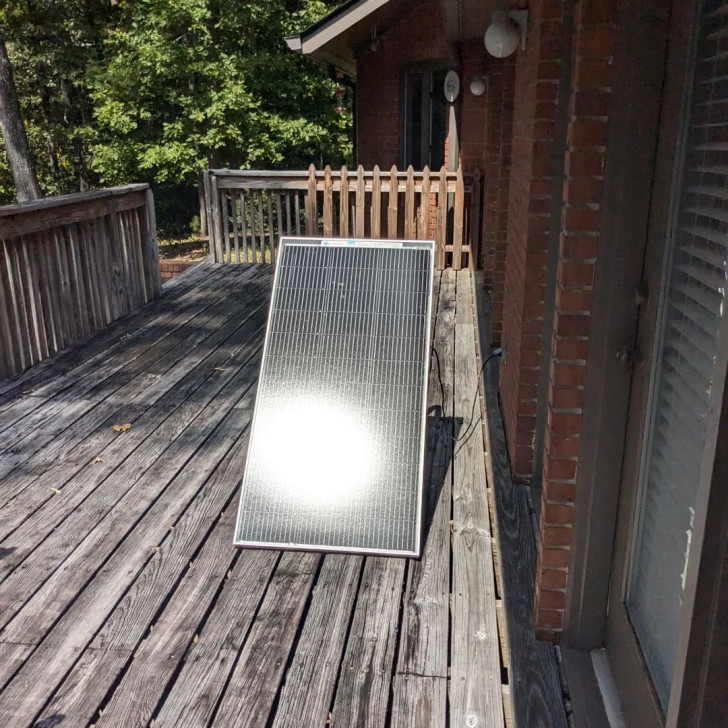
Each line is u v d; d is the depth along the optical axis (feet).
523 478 11.66
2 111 42.91
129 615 8.64
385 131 33.60
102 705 7.39
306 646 8.15
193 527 10.50
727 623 3.95
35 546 10.03
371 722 7.11
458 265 28.07
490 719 7.14
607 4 6.61
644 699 6.33
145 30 47.03
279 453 10.26
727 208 4.89
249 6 44.21
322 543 9.83
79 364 17.65
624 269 6.77
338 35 27.22
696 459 5.41
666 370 6.24
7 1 53.31
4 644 8.17
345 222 28.94
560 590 8.00
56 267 18.42
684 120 5.79
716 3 5.17
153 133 52.37
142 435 13.60
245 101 44.70
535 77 10.59
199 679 7.66
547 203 10.64
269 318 10.81
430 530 10.43
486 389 15.92
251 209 29.84
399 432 10.19
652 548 6.52
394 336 10.54
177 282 26.78
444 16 20.77
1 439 13.41
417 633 8.34
